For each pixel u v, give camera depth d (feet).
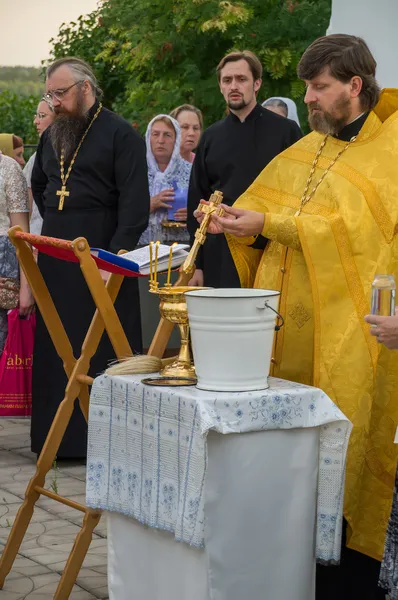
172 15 38.60
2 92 46.93
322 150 11.55
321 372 11.07
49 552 13.71
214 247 18.22
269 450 9.78
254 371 9.78
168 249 12.05
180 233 22.27
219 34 37.83
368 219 11.05
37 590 12.40
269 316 9.75
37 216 21.95
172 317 10.72
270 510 9.86
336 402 11.07
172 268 11.99
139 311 17.89
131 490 10.54
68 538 14.33
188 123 24.20
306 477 10.03
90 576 12.91
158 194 22.08
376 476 11.51
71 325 17.69
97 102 17.74
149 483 10.19
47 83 17.61
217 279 18.20
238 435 9.60
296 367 11.56
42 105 20.97
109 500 10.87
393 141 11.23
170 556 10.13
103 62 44.96
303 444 9.99
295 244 11.07
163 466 9.96
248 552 9.76
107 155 17.46
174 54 38.50
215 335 9.65
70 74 17.37
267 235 11.12
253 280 12.32
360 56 11.05
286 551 9.98
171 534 10.06
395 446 11.42
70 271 17.65
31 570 13.05
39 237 11.78
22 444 20.01
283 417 9.75
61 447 18.17
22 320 19.69
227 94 17.95
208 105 37.45
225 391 9.73
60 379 18.03
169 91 37.86
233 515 9.65
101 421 10.94
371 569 11.51
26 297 19.42
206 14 36.65
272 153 17.89
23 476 17.53
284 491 9.93
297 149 11.86
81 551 11.76
